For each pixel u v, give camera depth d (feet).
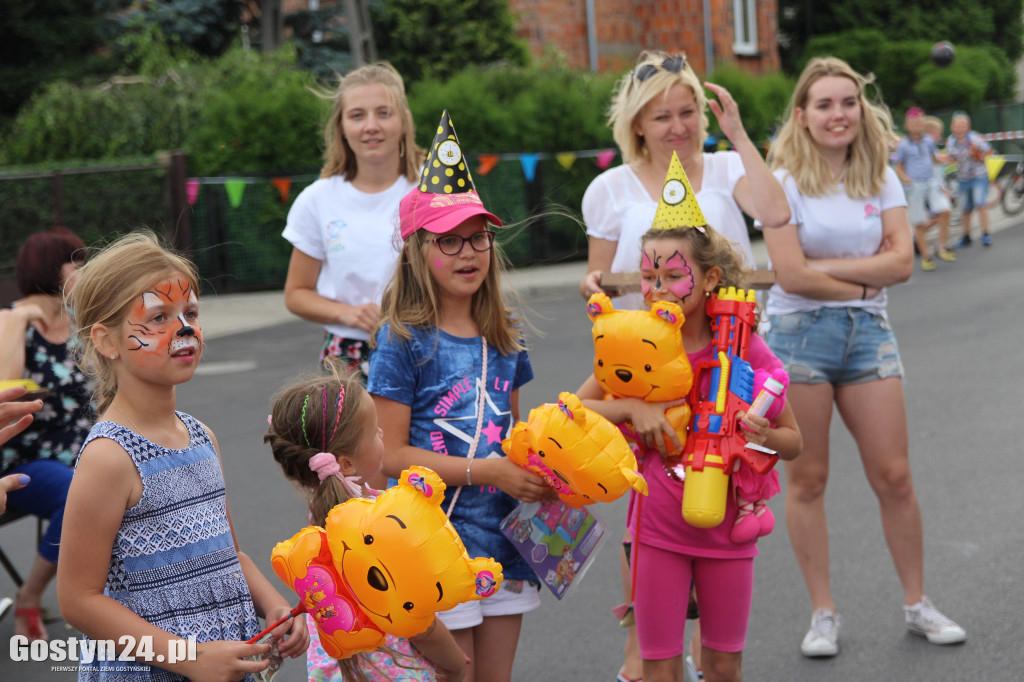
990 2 106.83
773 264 12.82
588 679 12.23
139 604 7.08
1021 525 15.74
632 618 11.46
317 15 68.59
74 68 66.80
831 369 12.78
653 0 73.82
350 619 7.29
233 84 52.65
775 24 81.25
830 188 12.91
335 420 8.04
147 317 7.12
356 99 13.06
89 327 7.23
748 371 9.69
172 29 65.00
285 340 36.52
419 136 50.37
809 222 12.92
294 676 12.75
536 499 9.12
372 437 8.29
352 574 7.16
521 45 67.92
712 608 9.83
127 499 7.03
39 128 49.98
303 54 65.57
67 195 43.16
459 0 66.90
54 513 12.96
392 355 9.43
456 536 7.32
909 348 28.60
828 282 12.55
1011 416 21.45
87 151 49.70
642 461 10.02
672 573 9.77
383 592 7.09
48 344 12.98
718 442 9.47
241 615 7.54
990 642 12.35
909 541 12.73
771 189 12.01
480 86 52.65
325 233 13.34
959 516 16.30
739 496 9.64
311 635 8.55
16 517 13.35
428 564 7.08
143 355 7.11
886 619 13.24
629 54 74.02
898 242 12.90
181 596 7.20
